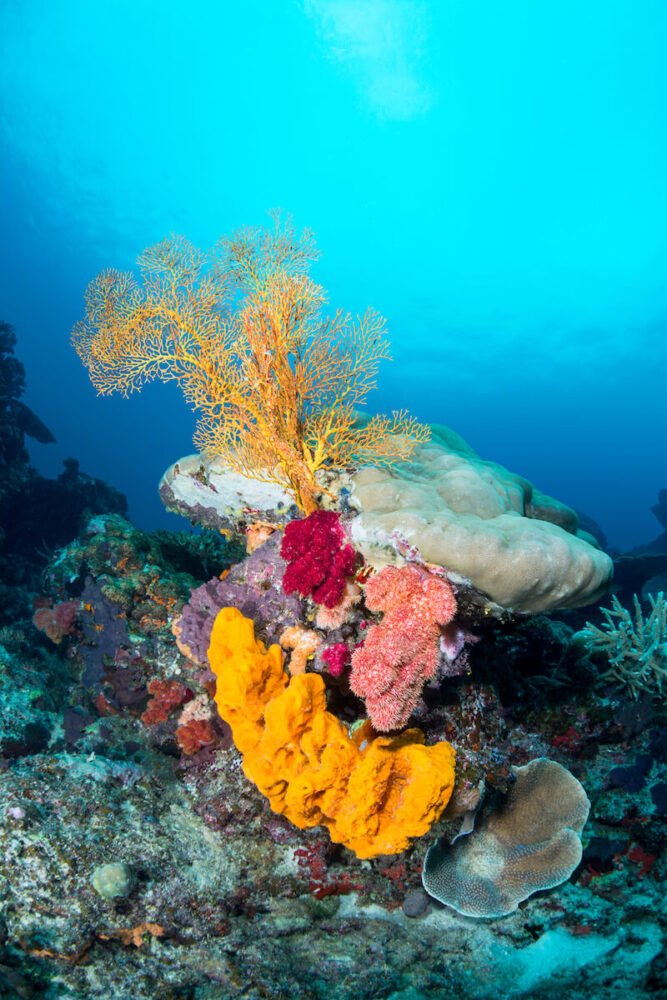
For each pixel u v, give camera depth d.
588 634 1.10
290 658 0.86
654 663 1.04
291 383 0.84
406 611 0.71
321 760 0.67
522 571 0.70
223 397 0.85
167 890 0.76
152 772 0.93
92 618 1.19
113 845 0.78
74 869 0.74
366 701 0.70
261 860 0.84
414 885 0.83
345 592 0.80
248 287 0.87
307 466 0.86
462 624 0.79
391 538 0.74
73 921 0.70
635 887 0.86
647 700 1.05
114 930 0.72
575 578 0.73
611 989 0.75
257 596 0.91
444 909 0.82
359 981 0.74
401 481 0.81
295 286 0.84
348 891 0.83
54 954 0.68
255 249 0.87
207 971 0.71
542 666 1.09
